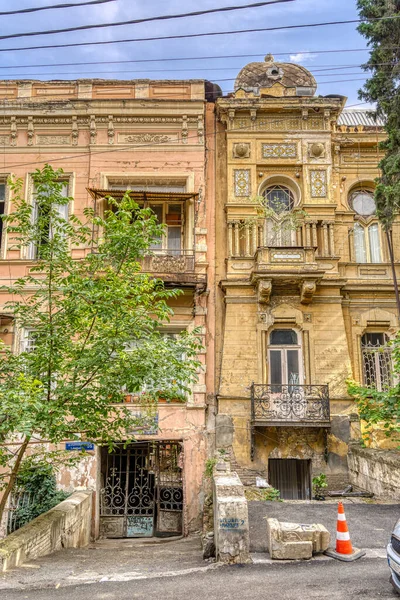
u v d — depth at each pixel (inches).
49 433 338.6
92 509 542.0
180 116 655.8
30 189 639.8
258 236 637.3
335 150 665.0
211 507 439.2
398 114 522.0
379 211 536.7
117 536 553.3
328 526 347.9
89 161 648.4
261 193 660.1
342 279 612.7
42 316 362.3
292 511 387.5
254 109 657.0
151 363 333.4
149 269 601.0
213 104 681.0
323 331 610.9
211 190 652.7
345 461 570.6
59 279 373.1
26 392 301.3
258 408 576.7
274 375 612.1
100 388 346.3
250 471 568.4
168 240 644.7
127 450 591.5
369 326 630.5
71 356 356.8
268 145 658.8
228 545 283.4
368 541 314.0
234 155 654.5
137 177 644.7
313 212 641.6
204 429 580.1
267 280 591.2
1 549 304.0
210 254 634.2
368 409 460.4
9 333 602.5
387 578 241.4
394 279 582.2
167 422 578.9
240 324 611.2
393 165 511.8
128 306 366.0
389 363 614.5
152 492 590.2
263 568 268.1
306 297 607.2
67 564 331.9
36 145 652.7
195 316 610.9
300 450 575.5
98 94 665.0
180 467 583.5
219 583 245.9
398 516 377.1
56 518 397.7
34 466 436.5
